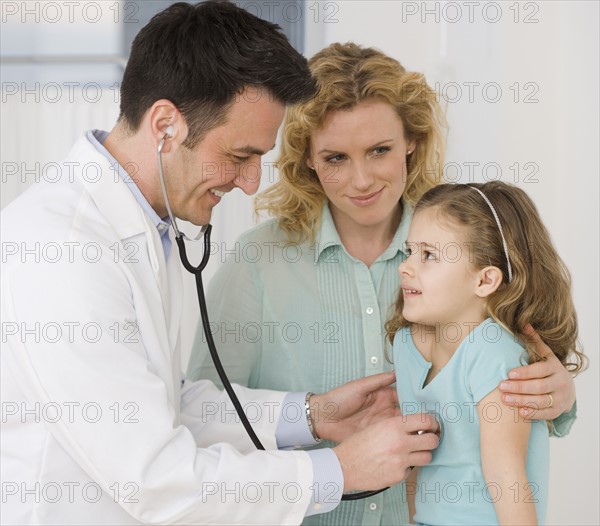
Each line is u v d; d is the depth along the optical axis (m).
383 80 1.73
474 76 2.99
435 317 1.62
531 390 1.51
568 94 2.68
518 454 1.50
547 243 1.67
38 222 1.44
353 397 1.79
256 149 1.55
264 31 1.51
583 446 2.51
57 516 1.44
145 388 1.41
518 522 1.47
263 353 1.95
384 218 1.84
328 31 3.60
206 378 1.96
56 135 3.62
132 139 1.56
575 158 2.62
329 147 1.76
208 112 1.49
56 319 1.37
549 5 2.74
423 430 1.56
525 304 1.61
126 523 1.48
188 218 1.63
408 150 1.91
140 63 1.51
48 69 3.70
